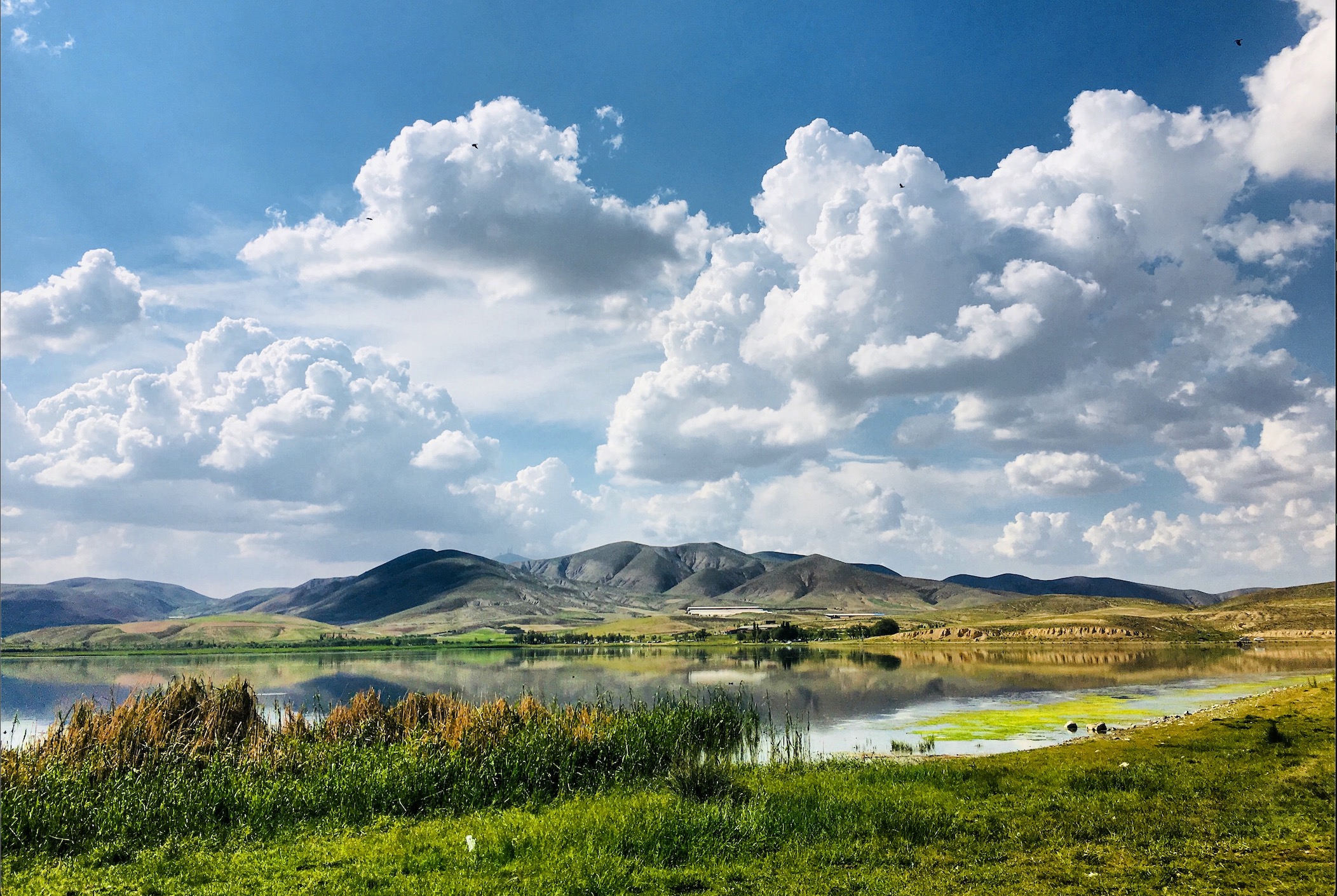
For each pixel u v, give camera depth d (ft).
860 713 183.83
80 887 52.80
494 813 73.36
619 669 427.74
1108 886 46.80
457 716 96.27
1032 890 46.73
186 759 81.15
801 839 60.23
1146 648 525.34
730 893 48.65
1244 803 64.95
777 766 97.09
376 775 78.48
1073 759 94.99
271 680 355.15
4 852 60.54
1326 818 59.26
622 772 88.38
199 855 60.03
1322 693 147.64
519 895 48.32
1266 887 44.91
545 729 94.12
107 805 68.03
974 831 61.16
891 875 51.01
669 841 59.36
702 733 116.06
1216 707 161.68
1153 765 85.71
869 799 71.51
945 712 184.85
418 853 59.26
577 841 59.77
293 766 83.46
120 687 299.79
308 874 54.49
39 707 222.48
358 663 550.77
